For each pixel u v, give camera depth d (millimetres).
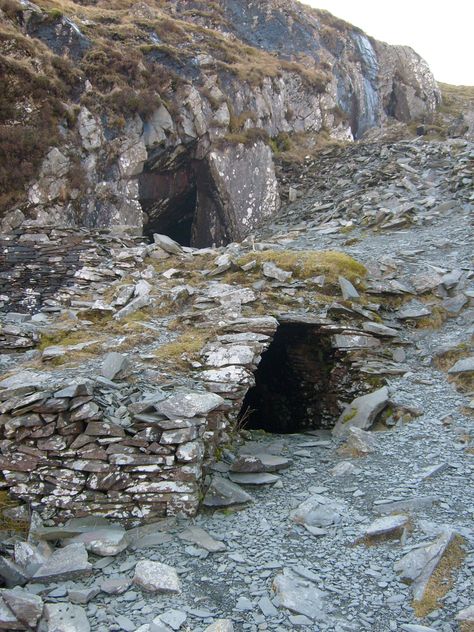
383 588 4656
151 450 5969
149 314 10250
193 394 6469
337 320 9844
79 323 10078
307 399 10055
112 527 5723
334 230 16859
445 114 40344
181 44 25594
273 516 5902
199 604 4562
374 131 31641
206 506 6082
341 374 9273
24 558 5043
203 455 6469
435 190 18812
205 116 22297
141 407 6242
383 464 6785
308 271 11164
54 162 17359
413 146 23828
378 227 16438
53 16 20484
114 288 11930
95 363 7887
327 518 5695
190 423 6070
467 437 7098
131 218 18922
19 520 5770
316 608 4441
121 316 10172
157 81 21594
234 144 22781
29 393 6348
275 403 10914
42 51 19031
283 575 4809
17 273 13320
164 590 4680
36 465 5965
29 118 17562
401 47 40969
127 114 20109
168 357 7984
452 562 4785
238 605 4512
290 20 35312
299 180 25422
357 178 22578
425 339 9812
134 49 22047
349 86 35031
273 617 4375
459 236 14227
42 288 13203
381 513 5738
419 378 8766
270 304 10195
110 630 4262
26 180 16844
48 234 13969
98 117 19188
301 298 10367
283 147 27188
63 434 6027
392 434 7508
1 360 8750
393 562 4961
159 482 5914
